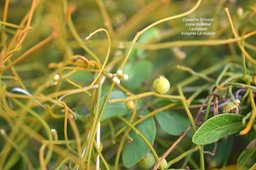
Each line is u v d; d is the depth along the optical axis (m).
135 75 0.28
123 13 0.35
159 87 0.23
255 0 0.30
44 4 0.34
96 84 0.25
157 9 0.33
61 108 0.27
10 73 0.31
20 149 0.27
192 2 0.32
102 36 0.33
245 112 0.23
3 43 0.27
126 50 0.29
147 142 0.23
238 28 0.29
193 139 0.21
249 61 0.26
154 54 0.32
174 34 0.32
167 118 0.24
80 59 0.25
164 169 0.22
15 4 0.34
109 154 0.26
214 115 0.23
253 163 0.22
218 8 0.30
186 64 0.31
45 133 0.29
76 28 0.34
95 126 0.23
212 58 0.31
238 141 0.27
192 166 0.26
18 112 0.26
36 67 0.31
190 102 0.25
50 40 0.30
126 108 0.24
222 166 0.25
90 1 0.34
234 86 0.24
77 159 0.23
